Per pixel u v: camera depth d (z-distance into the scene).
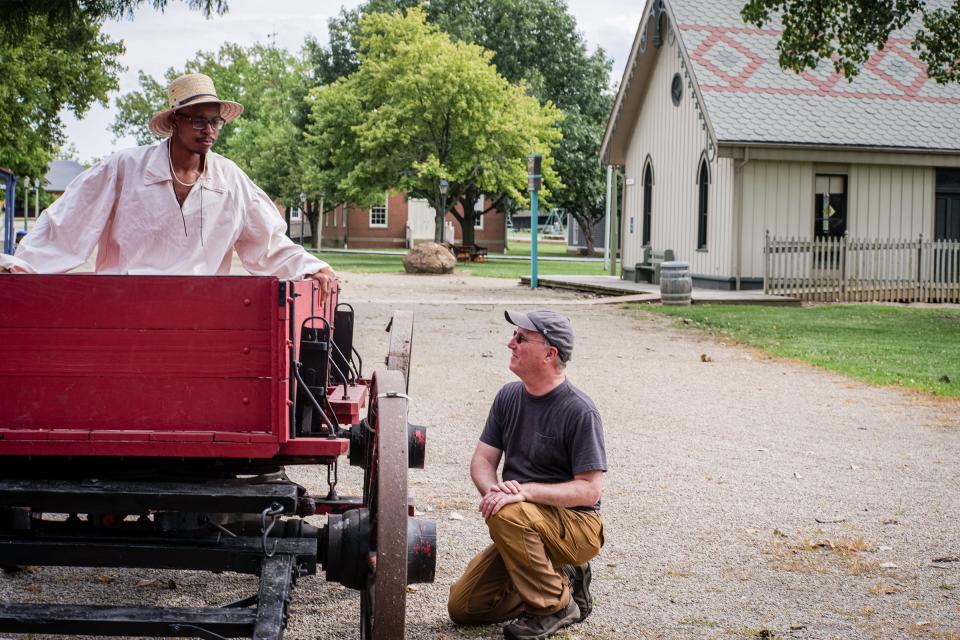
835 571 5.13
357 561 3.36
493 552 4.31
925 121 23.12
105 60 34.81
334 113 46.19
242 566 3.26
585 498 4.17
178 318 3.23
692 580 4.98
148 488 3.22
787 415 9.47
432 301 20.34
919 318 18.06
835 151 22.36
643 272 26.61
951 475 7.21
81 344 3.24
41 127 34.91
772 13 24.94
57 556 3.23
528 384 4.30
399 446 3.24
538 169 26.95
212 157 4.32
